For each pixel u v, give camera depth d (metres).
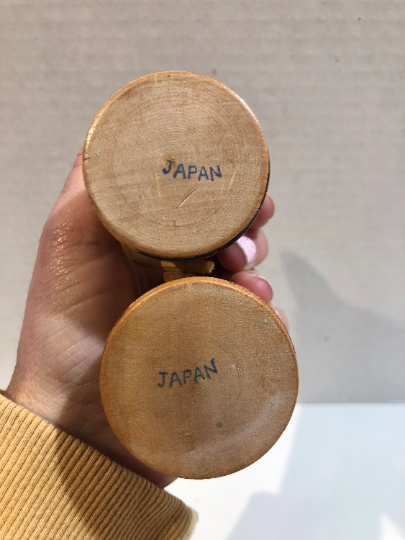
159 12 0.62
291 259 0.81
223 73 0.66
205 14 0.63
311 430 0.90
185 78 0.32
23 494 0.42
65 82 0.66
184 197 0.32
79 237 0.49
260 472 0.84
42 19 0.62
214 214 0.32
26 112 0.68
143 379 0.33
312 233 0.79
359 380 0.93
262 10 0.63
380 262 0.82
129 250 0.39
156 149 0.32
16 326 0.85
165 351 0.32
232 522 0.79
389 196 0.76
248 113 0.33
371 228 0.79
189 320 0.32
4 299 0.83
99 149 0.32
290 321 0.87
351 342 0.90
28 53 0.64
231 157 0.32
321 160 0.73
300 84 0.68
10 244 0.78
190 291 0.32
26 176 0.73
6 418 0.43
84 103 0.68
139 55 0.65
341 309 0.86
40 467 0.42
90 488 0.43
